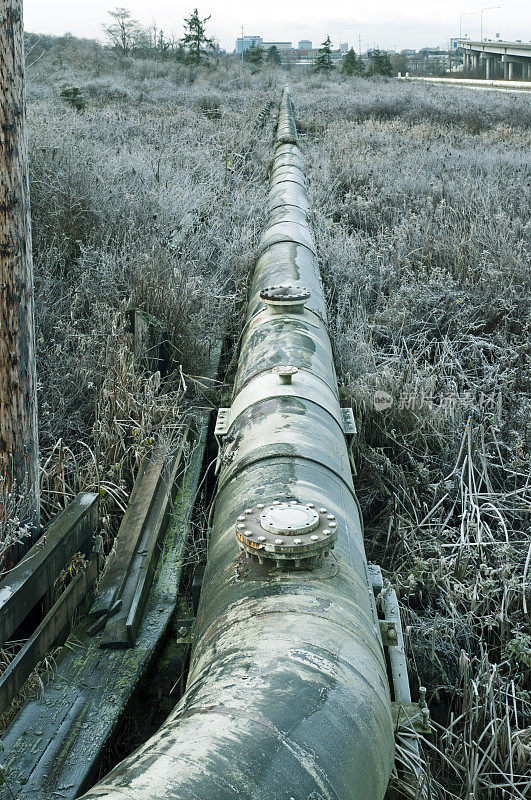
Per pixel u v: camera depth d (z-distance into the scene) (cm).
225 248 746
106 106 1700
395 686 276
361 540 263
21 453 307
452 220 907
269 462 279
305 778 150
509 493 457
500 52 7500
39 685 263
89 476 397
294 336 403
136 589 308
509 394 562
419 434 515
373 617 230
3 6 273
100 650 282
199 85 2784
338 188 1131
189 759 147
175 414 455
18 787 221
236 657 189
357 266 770
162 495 387
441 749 302
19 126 288
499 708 317
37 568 272
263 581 220
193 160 1082
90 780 227
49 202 700
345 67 4897
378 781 172
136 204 763
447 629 353
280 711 163
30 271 304
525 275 735
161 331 516
